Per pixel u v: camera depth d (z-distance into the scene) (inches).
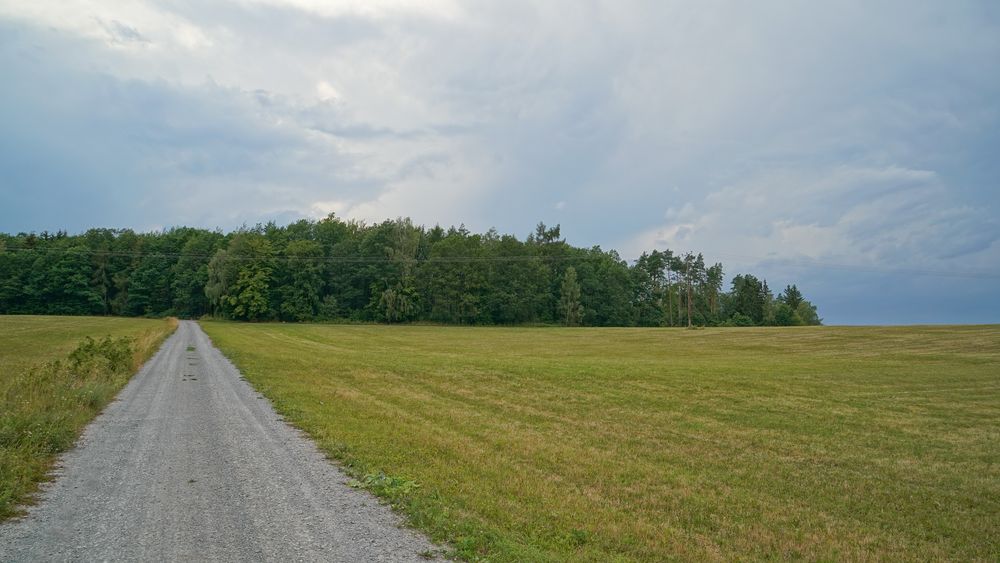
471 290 4554.6
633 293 5580.7
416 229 4726.9
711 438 647.8
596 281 5113.2
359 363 1307.8
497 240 5300.2
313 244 4608.8
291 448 448.5
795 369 1365.7
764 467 529.0
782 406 868.6
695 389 1012.5
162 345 1557.6
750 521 379.9
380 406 725.9
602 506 379.6
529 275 4795.8
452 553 252.8
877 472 527.5
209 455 417.4
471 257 4621.1
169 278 4616.1
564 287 4854.8
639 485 443.8
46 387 586.9
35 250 4512.8
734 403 887.7
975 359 1664.6
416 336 3061.0
